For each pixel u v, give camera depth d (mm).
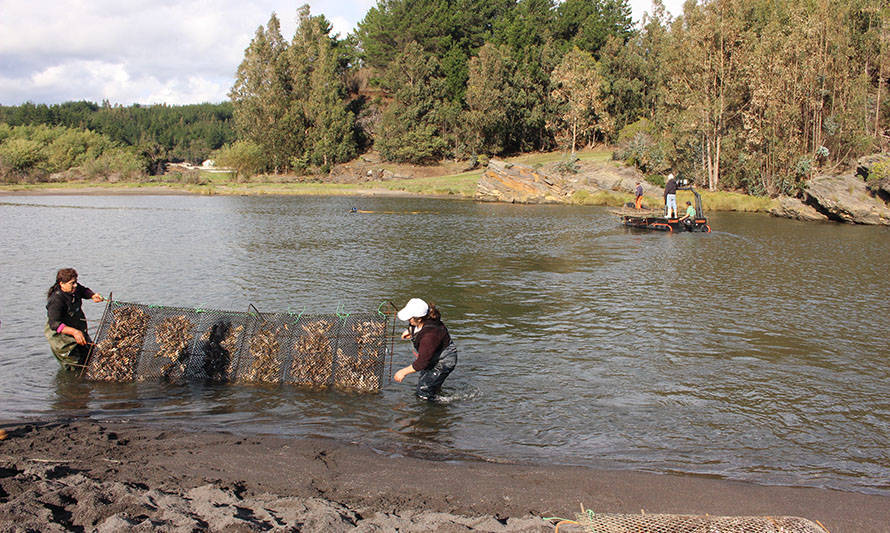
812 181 37438
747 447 6824
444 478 5777
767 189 47219
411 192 62906
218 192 63688
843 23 46938
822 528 4664
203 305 13422
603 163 54781
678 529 4535
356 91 107250
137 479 5418
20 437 6391
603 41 99250
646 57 89938
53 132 95438
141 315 9008
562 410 7855
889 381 9133
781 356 10320
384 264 19781
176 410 7641
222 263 19375
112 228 29703
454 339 11172
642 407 7996
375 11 115625
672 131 55438
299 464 5992
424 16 101062
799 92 45500
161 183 73312
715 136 52812
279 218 36688
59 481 5109
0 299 13852
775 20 51000
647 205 46500
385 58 104125
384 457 6293
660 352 10461
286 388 8570
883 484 5980
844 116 44312
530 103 85312
